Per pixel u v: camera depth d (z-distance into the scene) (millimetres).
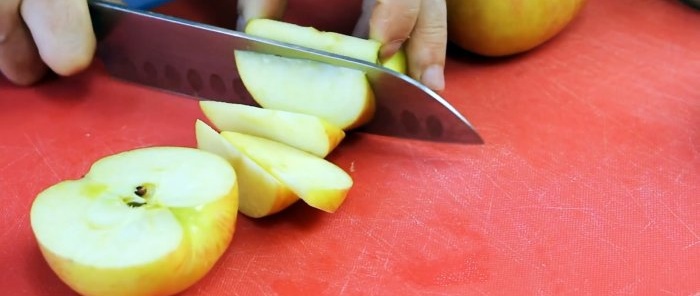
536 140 500
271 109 494
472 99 528
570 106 521
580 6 553
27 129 514
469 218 465
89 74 547
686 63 547
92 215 419
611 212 465
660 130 503
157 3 588
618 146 496
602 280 440
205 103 492
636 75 539
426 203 472
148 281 405
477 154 493
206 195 426
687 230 457
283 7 540
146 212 418
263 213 457
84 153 501
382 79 477
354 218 466
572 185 478
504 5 518
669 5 592
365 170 488
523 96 528
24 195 479
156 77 533
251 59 497
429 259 449
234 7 588
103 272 400
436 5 495
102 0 523
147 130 514
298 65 489
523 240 455
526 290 438
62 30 501
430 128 488
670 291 436
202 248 418
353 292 438
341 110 486
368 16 529
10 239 458
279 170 447
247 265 448
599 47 561
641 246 451
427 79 513
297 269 447
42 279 441
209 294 438
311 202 444
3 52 516
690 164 485
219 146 466
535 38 540
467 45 549
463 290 438
